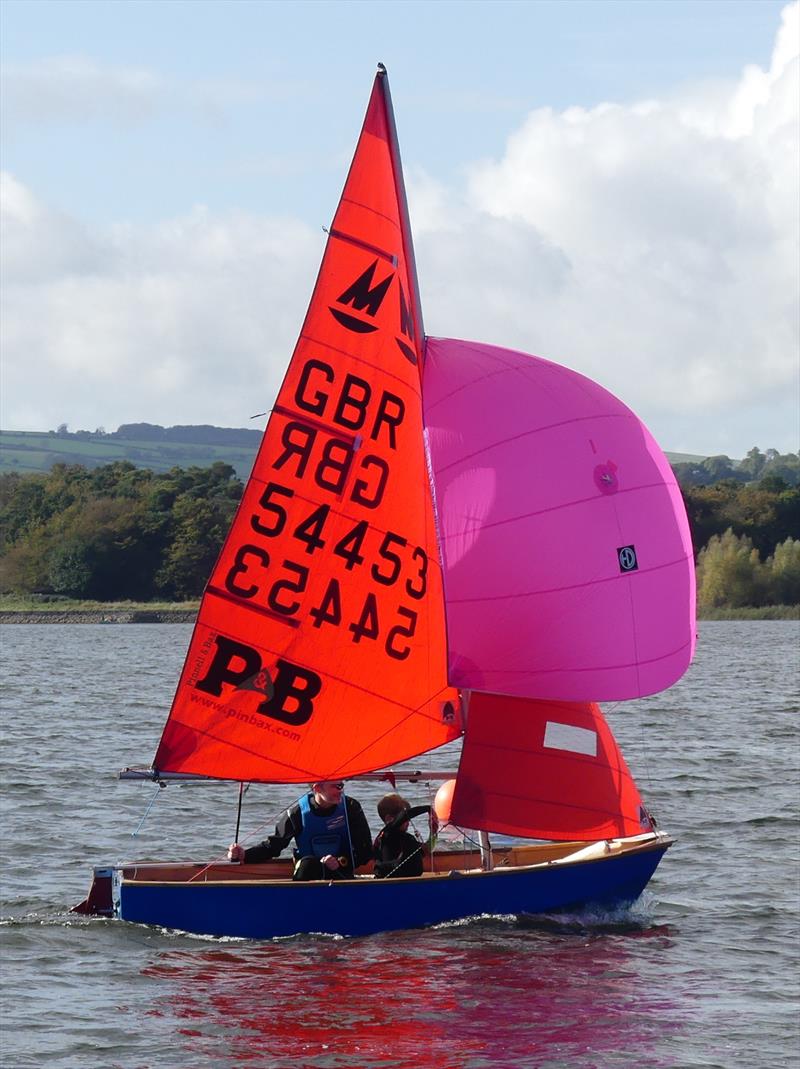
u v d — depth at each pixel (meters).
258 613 56.78
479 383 57.59
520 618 55.81
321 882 53.19
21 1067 40.59
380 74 57.16
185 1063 40.94
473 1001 46.16
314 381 56.97
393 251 57.41
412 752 57.47
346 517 57.22
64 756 106.06
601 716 57.78
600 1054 41.94
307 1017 44.62
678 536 58.25
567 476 56.56
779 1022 44.81
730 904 59.75
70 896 59.34
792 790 90.75
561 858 59.41
